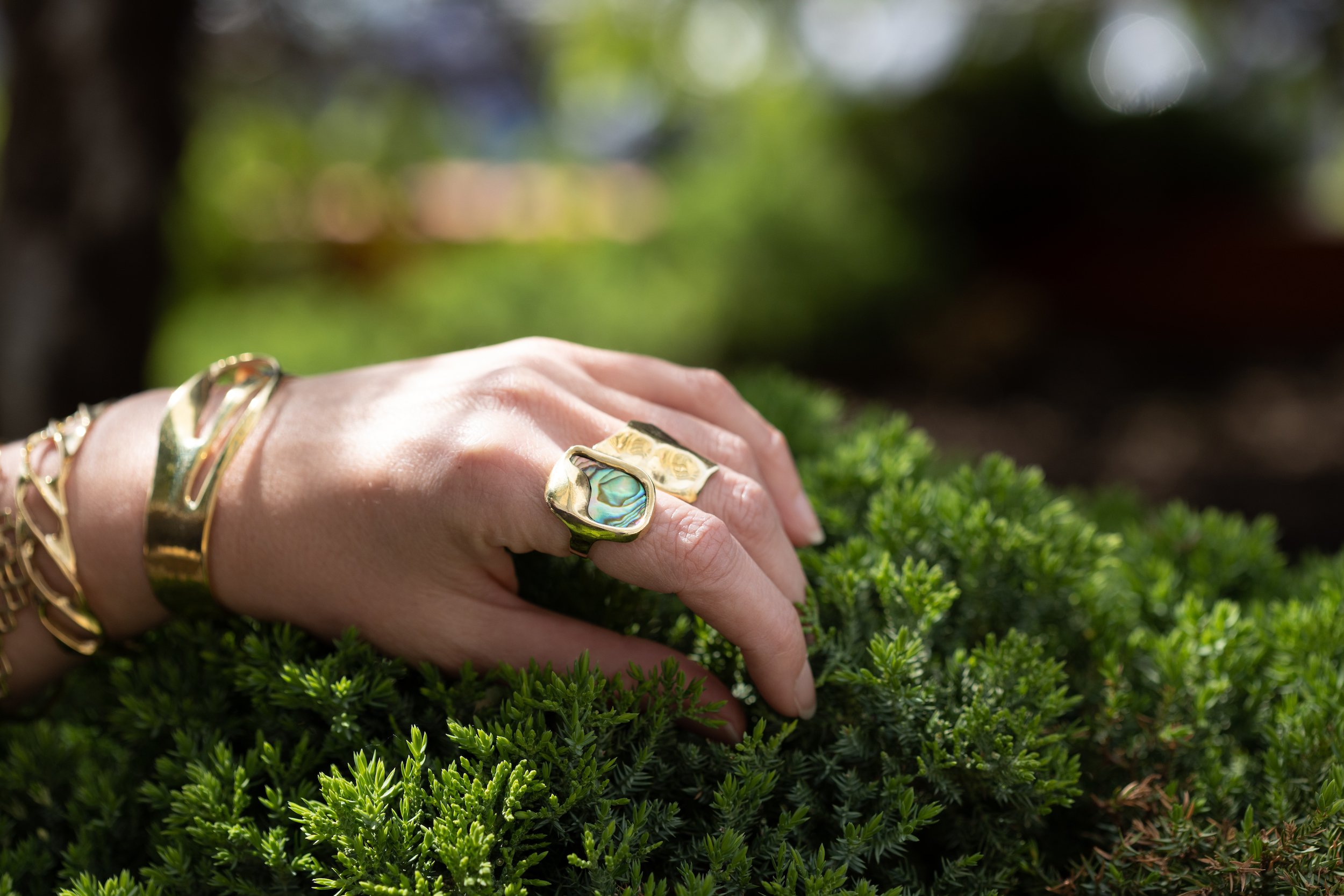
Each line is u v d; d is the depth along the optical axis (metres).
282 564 0.47
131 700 0.47
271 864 0.43
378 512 0.46
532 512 0.44
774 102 3.16
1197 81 3.34
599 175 3.63
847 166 3.22
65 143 1.27
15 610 0.50
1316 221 3.34
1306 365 2.97
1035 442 2.55
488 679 0.46
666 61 2.72
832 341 3.11
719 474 0.46
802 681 0.45
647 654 0.46
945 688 0.46
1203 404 2.74
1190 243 3.22
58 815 0.49
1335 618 0.50
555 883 0.44
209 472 0.48
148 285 1.36
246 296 2.59
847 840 0.43
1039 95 3.32
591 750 0.43
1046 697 0.45
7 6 1.27
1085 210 3.39
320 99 2.66
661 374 0.50
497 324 2.45
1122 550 0.56
